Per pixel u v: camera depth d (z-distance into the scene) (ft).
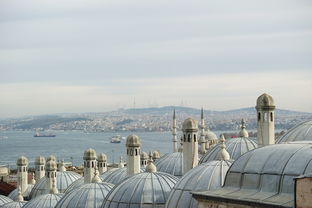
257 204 176.35
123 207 270.26
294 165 179.32
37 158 511.40
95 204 308.19
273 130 268.41
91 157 376.27
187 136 293.23
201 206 197.06
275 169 182.91
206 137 485.56
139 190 272.51
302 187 159.33
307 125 284.20
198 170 241.35
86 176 378.32
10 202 425.69
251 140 319.68
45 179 442.91
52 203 368.07
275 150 190.60
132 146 319.68
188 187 236.84
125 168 361.71
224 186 197.47
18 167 497.05
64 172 451.53
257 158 191.72
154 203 268.62
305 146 187.21
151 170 283.38
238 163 196.44
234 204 184.44
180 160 359.66
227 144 318.86
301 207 159.43
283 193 177.27
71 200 313.12
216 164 240.73
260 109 267.80
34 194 447.01
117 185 283.38
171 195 241.55
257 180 185.98
